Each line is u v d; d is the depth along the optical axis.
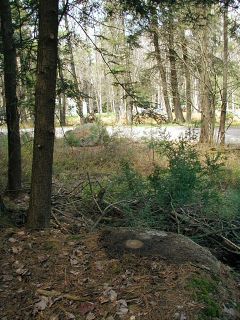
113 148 11.65
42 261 3.67
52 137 4.47
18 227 4.72
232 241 5.46
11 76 6.69
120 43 8.64
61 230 4.82
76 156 10.81
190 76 18.39
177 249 3.78
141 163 9.88
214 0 7.26
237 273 4.27
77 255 3.77
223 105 14.58
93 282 3.32
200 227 5.43
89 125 13.54
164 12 6.84
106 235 4.15
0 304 3.08
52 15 4.21
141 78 15.28
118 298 3.08
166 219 5.68
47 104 4.38
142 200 5.77
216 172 6.20
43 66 4.29
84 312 2.97
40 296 3.17
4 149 10.91
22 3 6.59
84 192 6.82
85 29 6.56
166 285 3.21
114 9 6.64
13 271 3.51
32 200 4.49
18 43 6.62
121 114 34.81
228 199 6.00
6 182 7.93
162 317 2.86
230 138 17.69
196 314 2.89
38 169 4.46
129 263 3.55
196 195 5.68
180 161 5.85
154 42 14.98
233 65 16.12
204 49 14.73
